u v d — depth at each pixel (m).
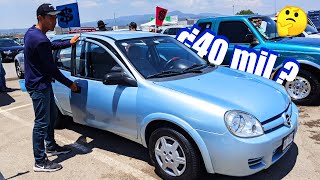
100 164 4.07
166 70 3.99
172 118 3.26
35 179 3.78
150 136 3.60
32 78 3.73
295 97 6.23
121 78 3.73
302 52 5.92
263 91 3.57
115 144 4.68
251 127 3.01
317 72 5.98
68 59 4.78
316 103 6.21
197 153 3.24
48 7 3.62
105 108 4.00
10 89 9.52
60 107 4.96
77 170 3.95
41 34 3.64
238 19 6.82
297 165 3.75
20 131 5.51
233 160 3.00
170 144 3.42
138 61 3.93
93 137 5.00
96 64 4.25
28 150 4.65
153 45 4.36
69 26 6.16
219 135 3.01
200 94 3.30
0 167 4.12
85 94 4.27
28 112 6.78
